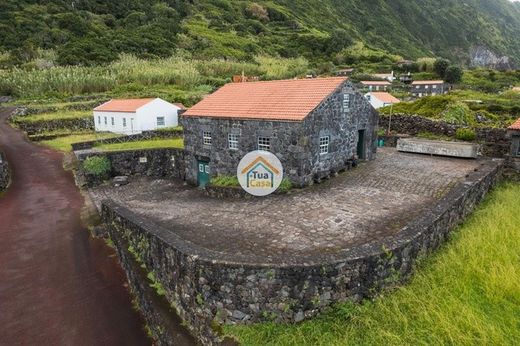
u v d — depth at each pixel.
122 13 95.00
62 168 24.45
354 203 12.92
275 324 7.40
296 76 78.38
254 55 91.12
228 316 7.62
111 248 14.17
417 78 89.31
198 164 19.75
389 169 17.95
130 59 65.06
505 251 9.33
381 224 10.80
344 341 6.79
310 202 13.29
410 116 25.39
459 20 196.12
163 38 82.75
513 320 7.06
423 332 6.85
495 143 20.53
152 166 23.36
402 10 191.12
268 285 7.34
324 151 16.42
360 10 177.25
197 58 77.56
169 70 59.84
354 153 18.95
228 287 7.52
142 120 33.44
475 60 174.62
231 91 19.91
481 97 44.62
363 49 116.94
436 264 9.05
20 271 12.54
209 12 117.50
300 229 10.70
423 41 178.12
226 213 12.92
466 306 7.34
